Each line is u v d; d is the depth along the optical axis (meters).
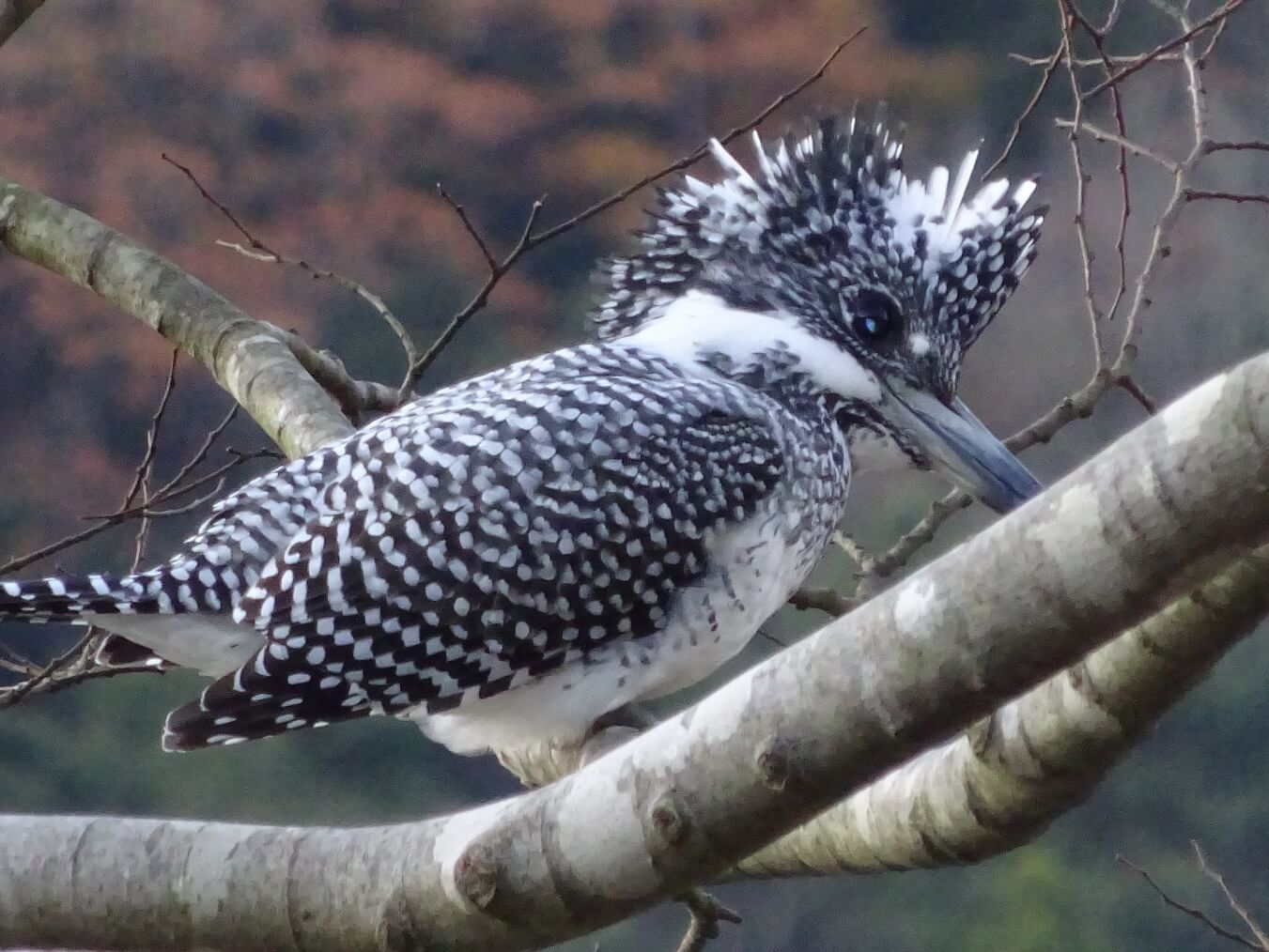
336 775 22.62
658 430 7.76
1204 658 5.16
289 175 25.52
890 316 8.55
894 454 8.71
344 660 7.42
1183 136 22.98
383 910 5.17
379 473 7.58
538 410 7.71
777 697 4.72
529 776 8.07
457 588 7.48
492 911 5.06
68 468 22.59
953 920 20.59
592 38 26.92
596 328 8.97
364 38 27.11
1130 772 21.61
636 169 25.83
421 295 25.08
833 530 8.52
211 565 7.43
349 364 24.66
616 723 7.86
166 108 25.83
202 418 23.05
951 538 21.47
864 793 6.48
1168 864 21.23
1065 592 4.28
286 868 5.26
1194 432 4.07
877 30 26.52
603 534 7.59
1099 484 4.22
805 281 8.58
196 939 5.29
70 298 23.00
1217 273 22.31
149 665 7.93
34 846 5.38
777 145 8.98
